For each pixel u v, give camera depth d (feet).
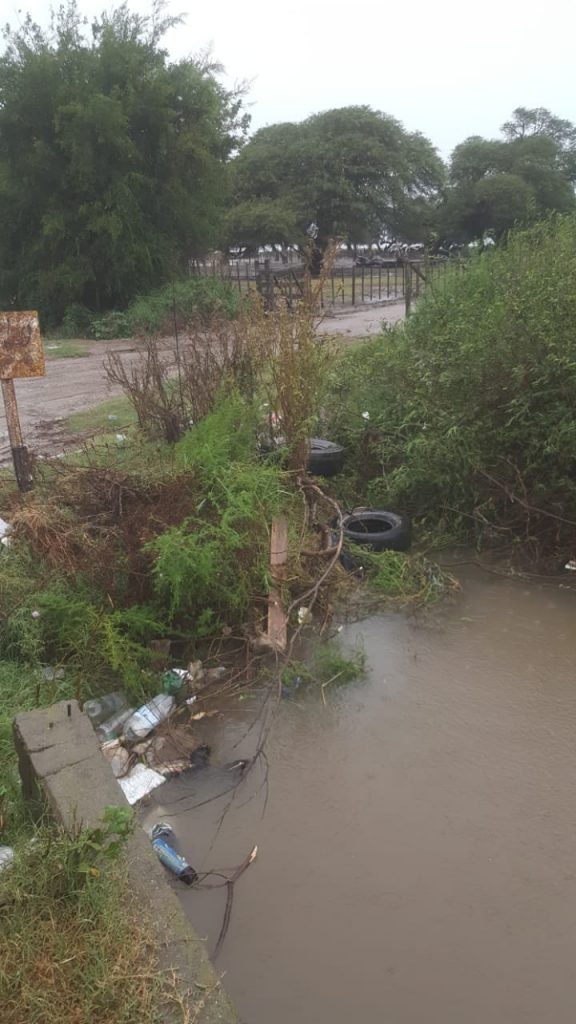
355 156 130.21
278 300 20.02
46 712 9.37
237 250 118.93
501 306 18.69
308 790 10.80
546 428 17.26
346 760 11.36
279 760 11.41
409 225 139.44
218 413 18.31
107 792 8.20
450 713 12.35
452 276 25.76
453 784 10.80
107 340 57.77
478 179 138.92
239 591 14.11
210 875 9.43
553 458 17.34
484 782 10.82
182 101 66.03
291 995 8.00
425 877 9.34
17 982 6.53
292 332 19.15
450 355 19.17
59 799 8.08
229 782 11.00
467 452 17.89
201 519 14.43
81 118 59.36
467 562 17.81
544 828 9.99
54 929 6.95
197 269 72.69
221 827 10.18
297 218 124.16
